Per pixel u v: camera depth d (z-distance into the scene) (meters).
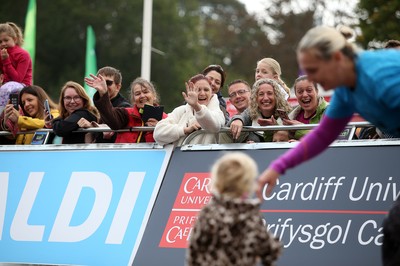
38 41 137.00
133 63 137.12
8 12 135.88
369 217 17.89
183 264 19.05
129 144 21.11
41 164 21.98
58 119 22.84
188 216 19.53
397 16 73.44
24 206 21.67
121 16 138.75
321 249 18.05
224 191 14.06
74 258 20.45
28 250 21.14
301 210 18.58
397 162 18.14
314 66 13.83
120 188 20.67
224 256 13.79
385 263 14.56
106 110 21.52
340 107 14.75
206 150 20.19
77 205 21.00
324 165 18.80
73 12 137.00
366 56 13.80
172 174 20.23
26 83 26.70
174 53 139.38
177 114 21.31
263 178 14.85
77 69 135.75
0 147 22.70
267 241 13.86
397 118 13.92
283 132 20.91
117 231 20.22
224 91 59.19
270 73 24.20
